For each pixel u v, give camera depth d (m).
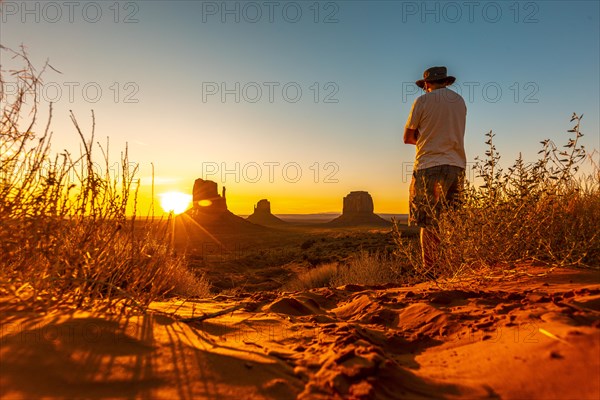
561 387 1.77
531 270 3.97
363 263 11.00
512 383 1.85
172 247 3.21
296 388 1.85
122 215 2.95
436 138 5.12
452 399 1.79
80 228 2.80
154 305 3.34
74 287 2.71
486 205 4.25
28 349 1.88
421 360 2.33
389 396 1.78
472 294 3.41
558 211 4.12
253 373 1.96
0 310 2.37
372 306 3.49
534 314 2.57
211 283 11.81
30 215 2.63
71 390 1.66
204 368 1.95
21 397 1.55
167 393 1.72
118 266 2.93
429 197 5.05
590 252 3.96
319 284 12.15
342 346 2.31
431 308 3.07
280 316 3.27
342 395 1.77
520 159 4.29
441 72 5.46
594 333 2.11
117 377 1.79
